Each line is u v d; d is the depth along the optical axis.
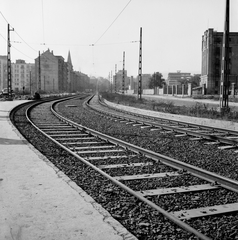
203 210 4.42
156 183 5.75
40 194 4.80
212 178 5.81
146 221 4.07
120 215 4.28
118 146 9.54
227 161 7.72
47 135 11.66
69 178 5.77
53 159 7.86
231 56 74.31
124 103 36.53
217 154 8.61
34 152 8.25
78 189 5.07
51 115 22.03
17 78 149.75
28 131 13.43
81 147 9.40
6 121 16.28
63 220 3.83
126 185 5.67
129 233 3.51
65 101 47.25
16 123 16.69
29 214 4.01
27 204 4.37
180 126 15.88
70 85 163.50
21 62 155.38
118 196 5.06
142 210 4.44
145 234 3.72
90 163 6.99
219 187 5.44
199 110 22.38
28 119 18.17
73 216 3.96
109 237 3.40
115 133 13.04
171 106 28.92
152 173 6.46
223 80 19.38
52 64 129.12
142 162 7.50
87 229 3.59
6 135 11.32
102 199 4.91
